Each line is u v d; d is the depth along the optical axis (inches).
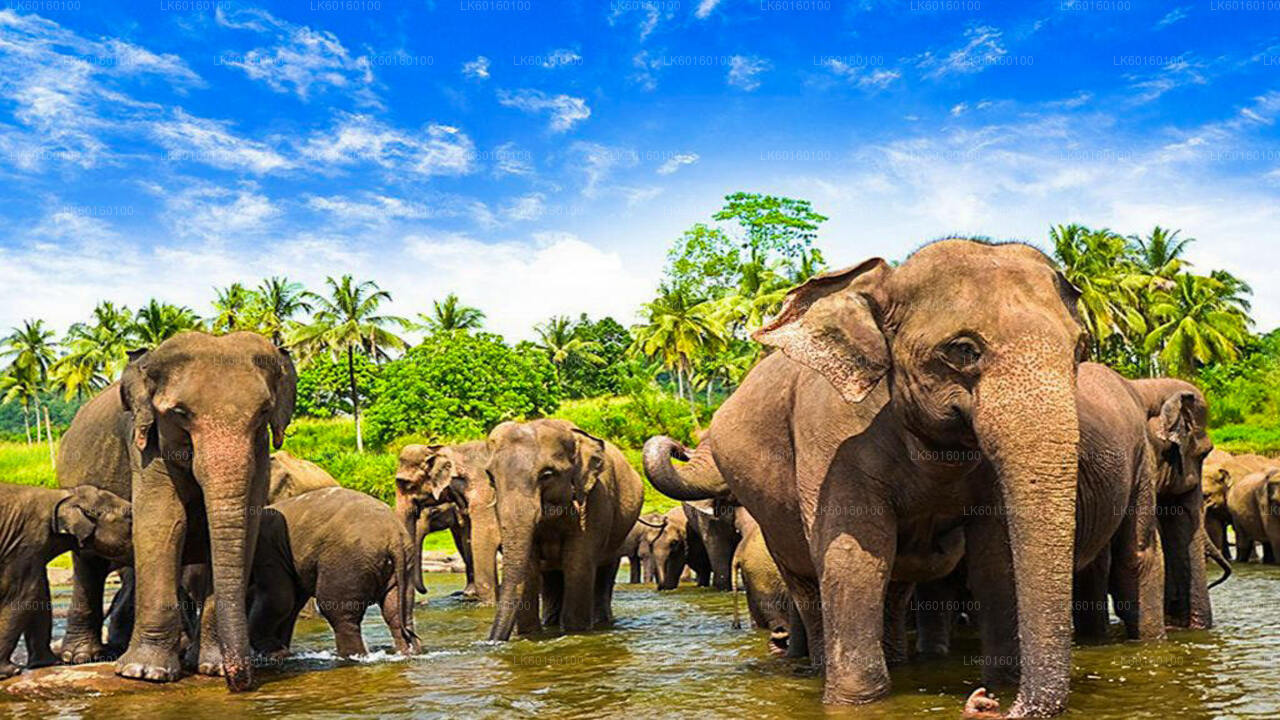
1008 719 209.3
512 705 294.8
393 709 295.0
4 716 300.8
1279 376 2669.8
